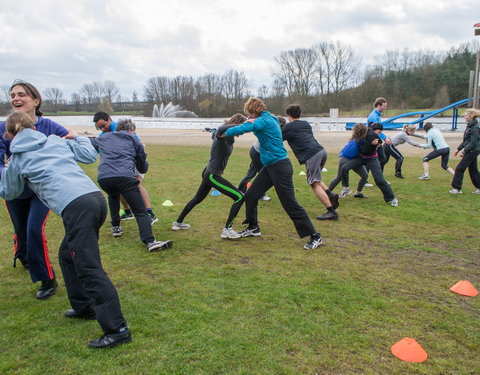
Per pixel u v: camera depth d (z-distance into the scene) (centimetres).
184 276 385
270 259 433
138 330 286
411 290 355
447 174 1048
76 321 302
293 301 331
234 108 6606
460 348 266
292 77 6525
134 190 457
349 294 345
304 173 1044
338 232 536
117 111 7925
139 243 489
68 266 295
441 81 5947
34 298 342
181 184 894
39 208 334
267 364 246
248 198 498
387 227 561
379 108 870
